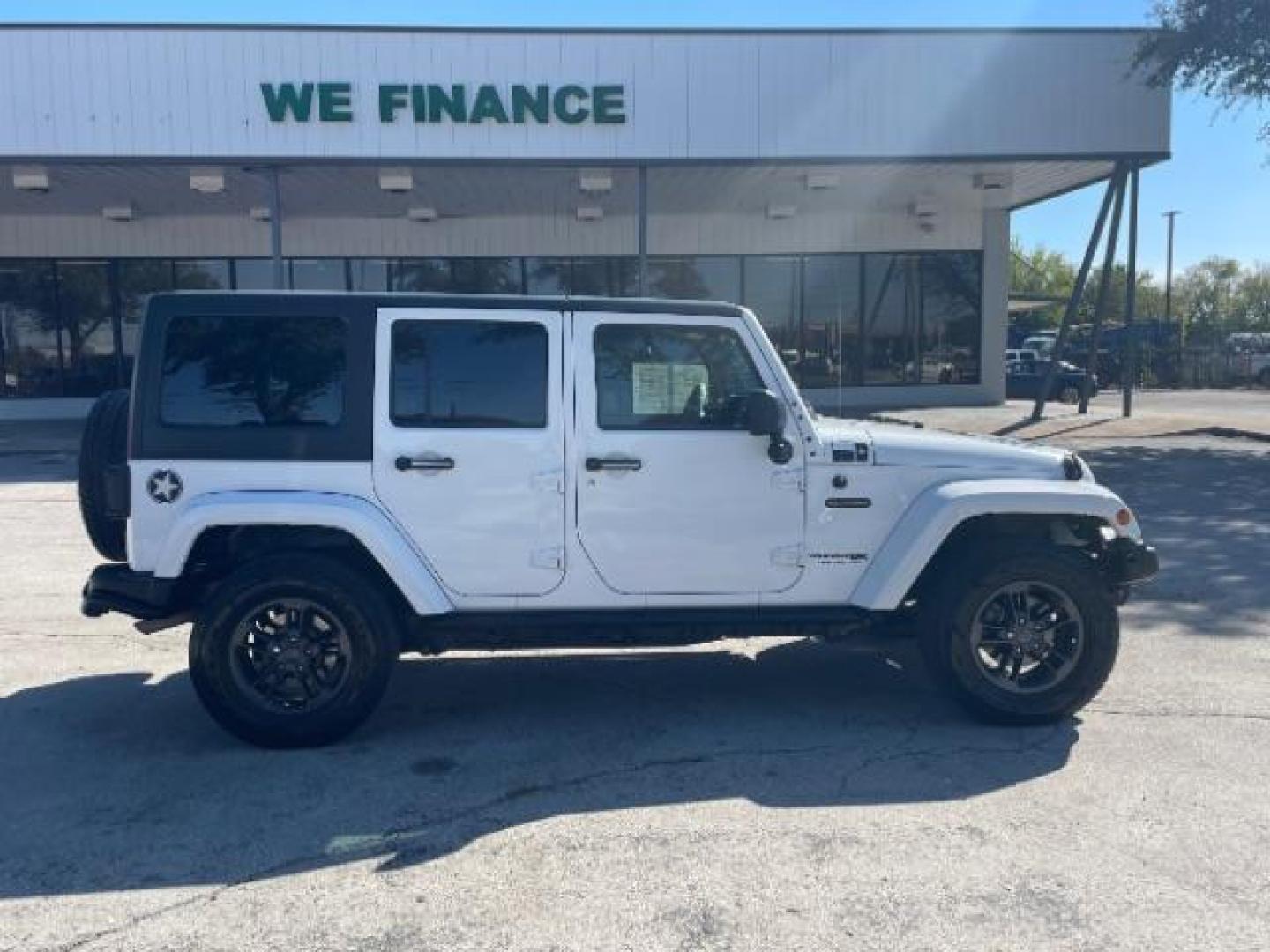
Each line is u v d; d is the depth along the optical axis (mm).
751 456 5000
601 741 4930
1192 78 16875
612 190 19859
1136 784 4344
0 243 22781
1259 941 3182
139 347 4781
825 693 5652
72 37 15484
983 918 3318
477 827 4016
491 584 4930
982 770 4516
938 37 16578
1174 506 11375
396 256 23500
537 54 16141
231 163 15984
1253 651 6230
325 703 4781
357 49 15906
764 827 3984
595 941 3211
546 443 4902
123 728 5141
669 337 5008
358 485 4836
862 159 16672
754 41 16375
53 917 3379
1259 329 60625
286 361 4828
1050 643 5047
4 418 23188
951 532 5145
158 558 4754
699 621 5008
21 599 7773
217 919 3357
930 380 24641
